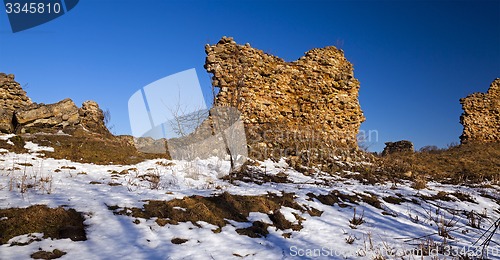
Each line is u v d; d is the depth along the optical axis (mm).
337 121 15227
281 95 14891
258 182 9242
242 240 5219
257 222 5922
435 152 19281
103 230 5031
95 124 16047
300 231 5898
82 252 4340
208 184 8461
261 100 14531
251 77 14500
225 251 4707
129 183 7973
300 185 9219
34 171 8438
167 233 5137
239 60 14523
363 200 8188
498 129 21891
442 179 12523
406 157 16234
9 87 15727
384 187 9984
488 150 18844
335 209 7355
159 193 7129
